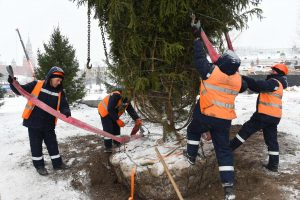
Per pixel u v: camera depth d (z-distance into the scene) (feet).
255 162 17.12
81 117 30.78
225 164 12.71
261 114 15.87
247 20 15.17
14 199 14.90
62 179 16.48
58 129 26.20
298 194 13.79
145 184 13.89
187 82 15.03
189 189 14.16
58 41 37.76
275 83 15.57
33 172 17.37
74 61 38.63
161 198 13.82
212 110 12.64
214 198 14.23
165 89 15.20
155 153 15.21
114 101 17.54
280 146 20.07
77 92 38.37
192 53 14.90
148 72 15.01
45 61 37.04
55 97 16.49
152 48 14.62
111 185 16.28
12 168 18.08
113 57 16.01
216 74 12.42
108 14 14.71
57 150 17.42
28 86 16.43
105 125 18.53
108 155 18.37
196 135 13.78
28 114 16.48
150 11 14.05
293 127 25.17
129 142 17.56
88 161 17.99
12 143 22.86
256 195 14.05
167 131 16.25
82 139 23.04
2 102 53.26
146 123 22.93
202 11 14.47
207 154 14.84
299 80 83.15
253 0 15.14
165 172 13.55
